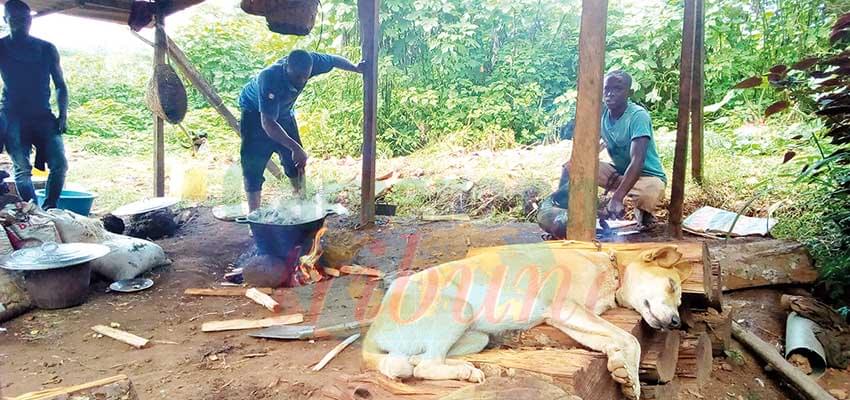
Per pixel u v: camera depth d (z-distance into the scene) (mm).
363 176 5930
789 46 7969
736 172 6352
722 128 7891
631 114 4824
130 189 8125
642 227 5219
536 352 2312
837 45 4188
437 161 8516
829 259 4172
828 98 3842
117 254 4551
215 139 10930
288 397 2758
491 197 6711
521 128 9836
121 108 12172
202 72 12047
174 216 6496
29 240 4359
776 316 3803
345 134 10062
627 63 9078
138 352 3318
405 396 2078
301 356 3211
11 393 2844
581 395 2094
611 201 4684
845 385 3229
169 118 5988
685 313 3080
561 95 10070
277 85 5113
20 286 3975
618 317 2551
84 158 9945
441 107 10133
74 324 3736
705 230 4996
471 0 10414
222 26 12703
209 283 4559
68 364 3172
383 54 10383
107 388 2385
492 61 10516
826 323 3627
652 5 9680
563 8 10242
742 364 3295
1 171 5758
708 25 8688
